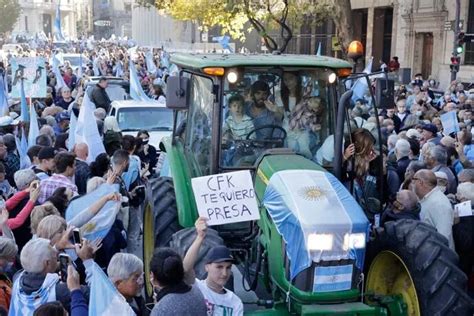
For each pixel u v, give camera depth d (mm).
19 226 6605
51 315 4000
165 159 8328
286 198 5188
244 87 6199
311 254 4949
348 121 6262
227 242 6242
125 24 126875
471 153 10156
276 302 5250
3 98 13578
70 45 66438
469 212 6789
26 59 13812
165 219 6719
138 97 17266
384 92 6141
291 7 27359
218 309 4668
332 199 5184
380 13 41094
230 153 6191
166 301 4238
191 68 6637
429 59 36812
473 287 6906
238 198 5164
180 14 30141
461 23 32156
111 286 4324
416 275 5023
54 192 6949
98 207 6352
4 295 5223
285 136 6277
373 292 5344
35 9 129000
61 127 12781
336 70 6277
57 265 5023
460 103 17188
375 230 5598
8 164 9641
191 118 7051
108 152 11219
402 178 8812
